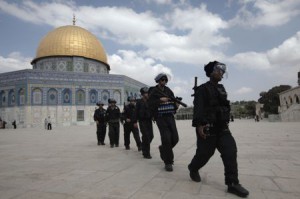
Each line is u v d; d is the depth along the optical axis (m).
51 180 3.70
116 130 8.05
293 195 2.86
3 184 3.51
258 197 2.80
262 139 8.93
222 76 3.29
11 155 6.41
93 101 35.12
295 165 4.45
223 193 2.97
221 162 4.80
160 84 4.64
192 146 7.40
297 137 9.47
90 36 40.28
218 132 3.22
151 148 7.36
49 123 24.62
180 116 62.66
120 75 37.12
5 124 32.44
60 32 38.56
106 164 4.89
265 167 4.30
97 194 2.99
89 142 9.84
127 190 3.12
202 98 3.24
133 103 7.12
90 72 38.16
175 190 3.10
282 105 44.75
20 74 32.28
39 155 6.34
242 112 63.47
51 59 37.59
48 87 32.75
